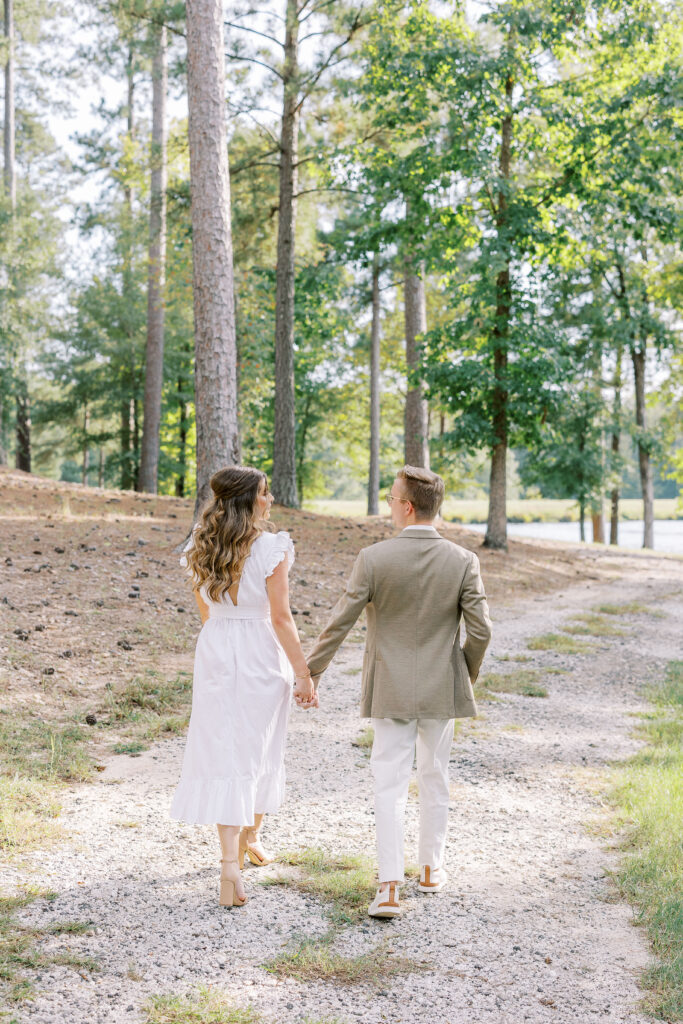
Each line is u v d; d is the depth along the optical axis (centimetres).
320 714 666
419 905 360
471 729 641
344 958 312
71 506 1477
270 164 1777
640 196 1634
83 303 2956
